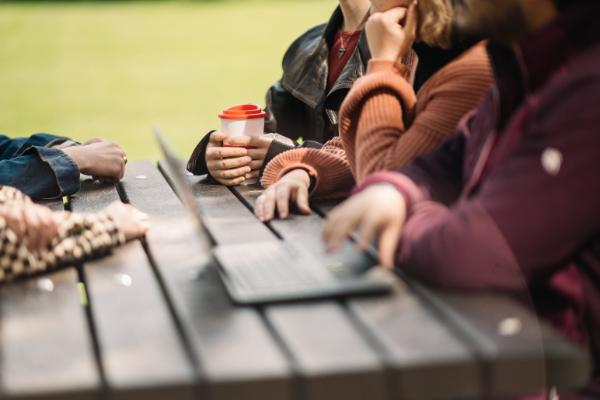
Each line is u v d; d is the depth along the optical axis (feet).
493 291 6.78
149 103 35.91
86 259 8.19
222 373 5.90
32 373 5.97
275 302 7.00
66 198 11.93
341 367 5.95
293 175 10.25
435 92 8.94
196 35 57.31
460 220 6.77
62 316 6.91
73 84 40.81
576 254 6.93
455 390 6.05
